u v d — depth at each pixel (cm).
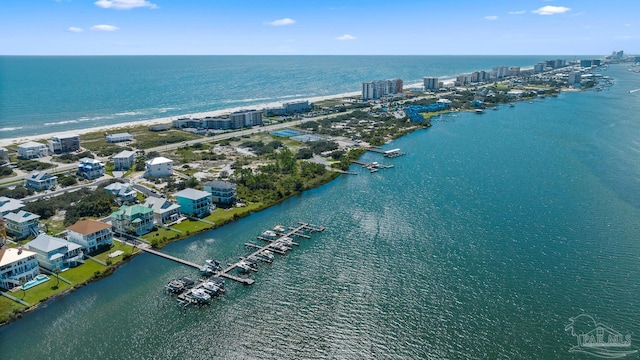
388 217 17562
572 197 19475
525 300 11838
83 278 12875
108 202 17975
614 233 15800
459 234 15862
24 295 11969
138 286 12606
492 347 10119
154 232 16038
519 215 17525
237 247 15162
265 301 11875
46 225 16325
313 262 14000
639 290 12275
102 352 9956
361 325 10875
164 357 9800
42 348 10106
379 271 13375
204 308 11569
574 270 13325
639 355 9825
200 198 17550
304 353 9925
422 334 10550
